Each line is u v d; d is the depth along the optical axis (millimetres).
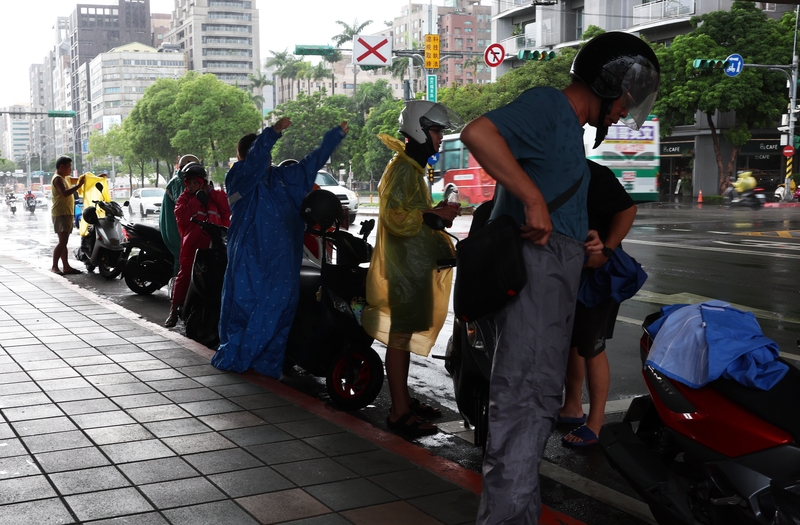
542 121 2359
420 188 4473
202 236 7570
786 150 35719
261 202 5527
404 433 4797
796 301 9555
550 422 2486
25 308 8391
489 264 2352
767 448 2725
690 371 2953
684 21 40375
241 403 4891
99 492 3498
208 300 6586
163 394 5074
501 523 2426
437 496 3502
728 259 14000
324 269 5367
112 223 11492
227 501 3412
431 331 4613
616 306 4324
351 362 5234
